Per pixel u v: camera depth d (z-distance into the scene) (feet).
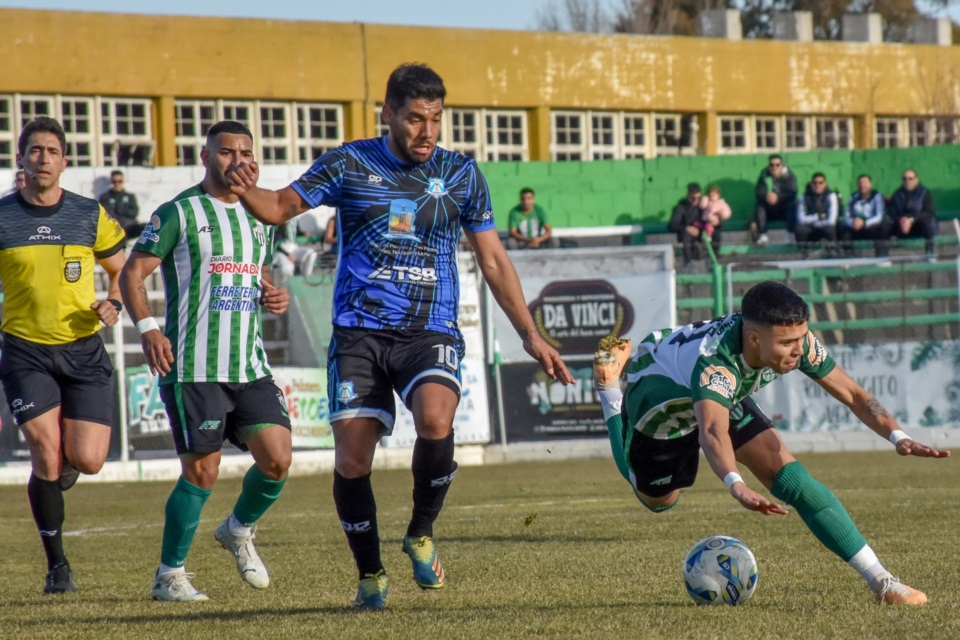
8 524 60.75
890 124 176.65
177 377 32.96
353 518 28.81
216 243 33.17
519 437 98.37
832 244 108.17
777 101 169.68
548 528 50.19
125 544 49.60
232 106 145.38
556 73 159.22
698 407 26.12
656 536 45.75
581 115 161.48
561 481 79.05
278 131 147.64
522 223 117.29
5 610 31.22
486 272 30.09
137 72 139.95
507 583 33.22
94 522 60.95
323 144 149.79
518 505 62.90
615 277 96.63
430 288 28.86
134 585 36.50
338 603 30.42
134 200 112.68
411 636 24.21
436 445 28.09
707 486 71.20
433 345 28.66
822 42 172.14
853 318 107.55
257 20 145.69
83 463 36.40
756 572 28.22
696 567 28.30
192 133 143.84
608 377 34.47
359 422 28.37
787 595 29.14
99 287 105.50
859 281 108.37
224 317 33.22
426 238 28.86
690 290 108.37
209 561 42.73
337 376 28.55
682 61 165.78
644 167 136.98
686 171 136.05
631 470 32.24
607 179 136.77
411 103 28.27
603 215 136.77
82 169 116.06
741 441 28.25
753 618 25.48
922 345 97.55
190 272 33.12
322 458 94.63
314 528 54.08
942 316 104.27
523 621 25.79
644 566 36.32
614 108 162.20
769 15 255.50
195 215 33.17
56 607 31.55
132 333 97.19
